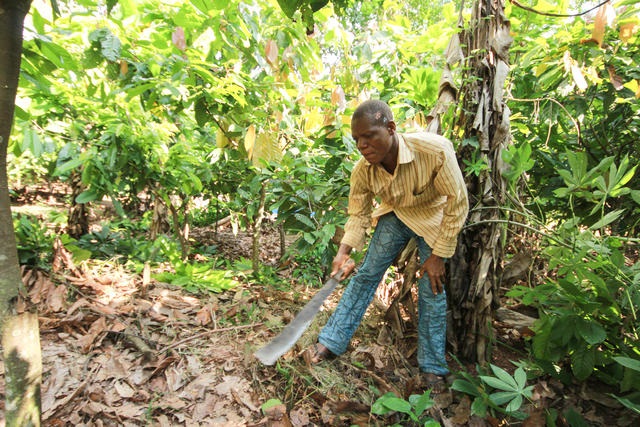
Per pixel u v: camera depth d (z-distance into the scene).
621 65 2.31
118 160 2.56
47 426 1.34
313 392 1.65
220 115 2.18
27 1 0.86
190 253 3.69
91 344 1.73
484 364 1.96
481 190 1.94
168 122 2.85
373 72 2.87
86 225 3.59
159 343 1.85
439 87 2.06
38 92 2.15
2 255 0.92
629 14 1.93
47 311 1.94
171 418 1.46
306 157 2.55
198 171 3.25
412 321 2.20
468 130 2.01
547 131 2.58
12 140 2.04
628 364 1.32
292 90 2.39
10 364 0.95
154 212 3.15
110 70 1.86
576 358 1.70
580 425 1.50
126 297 2.23
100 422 1.37
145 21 1.90
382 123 1.49
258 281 2.89
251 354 1.81
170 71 2.02
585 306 1.65
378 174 1.74
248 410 1.52
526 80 2.68
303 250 2.35
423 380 1.84
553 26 2.45
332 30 2.38
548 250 1.87
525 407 1.69
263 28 2.03
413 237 1.92
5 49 0.84
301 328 1.50
